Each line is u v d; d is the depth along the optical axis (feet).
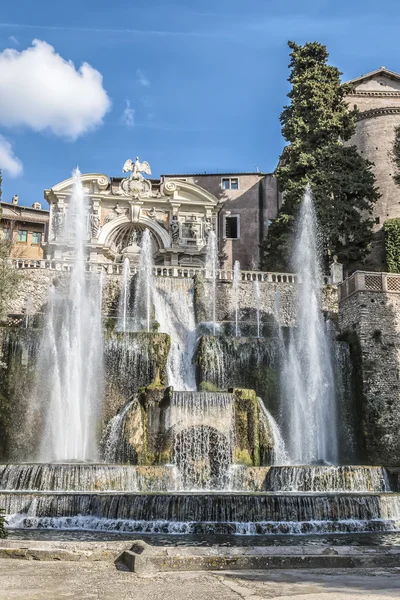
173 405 91.56
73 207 176.14
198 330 125.18
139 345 106.52
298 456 106.63
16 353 102.68
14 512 63.16
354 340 112.06
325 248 146.51
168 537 57.26
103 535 57.72
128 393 104.42
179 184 184.03
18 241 219.41
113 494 63.72
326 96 158.81
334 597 28.55
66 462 92.12
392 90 187.11
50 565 36.52
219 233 195.31
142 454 90.17
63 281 127.13
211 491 77.51
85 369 105.70
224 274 137.80
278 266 147.84
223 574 34.91
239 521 62.49
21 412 100.73
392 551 40.14
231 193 198.70
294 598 28.35
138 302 128.98
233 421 92.32
